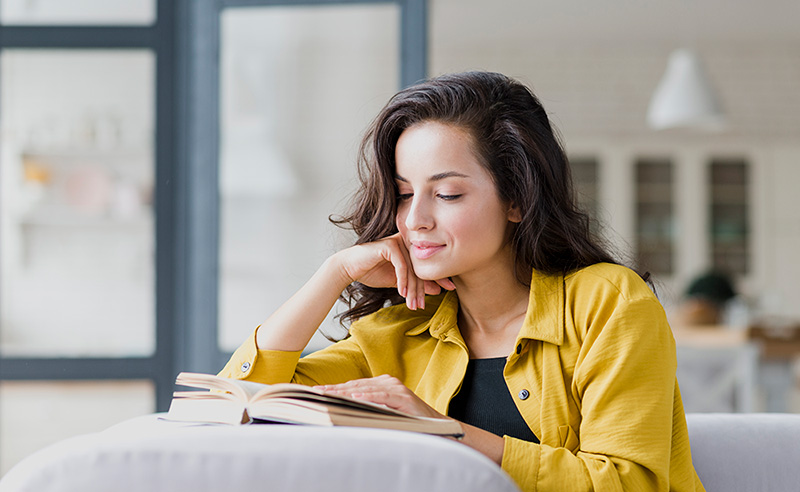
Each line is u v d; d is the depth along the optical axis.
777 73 7.11
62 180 4.59
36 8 2.80
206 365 2.77
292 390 0.82
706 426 1.21
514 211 1.08
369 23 2.81
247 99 2.80
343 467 0.64
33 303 4.25
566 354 1.03
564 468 0.87
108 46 2.80
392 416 0.81
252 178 2.79
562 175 1.12
